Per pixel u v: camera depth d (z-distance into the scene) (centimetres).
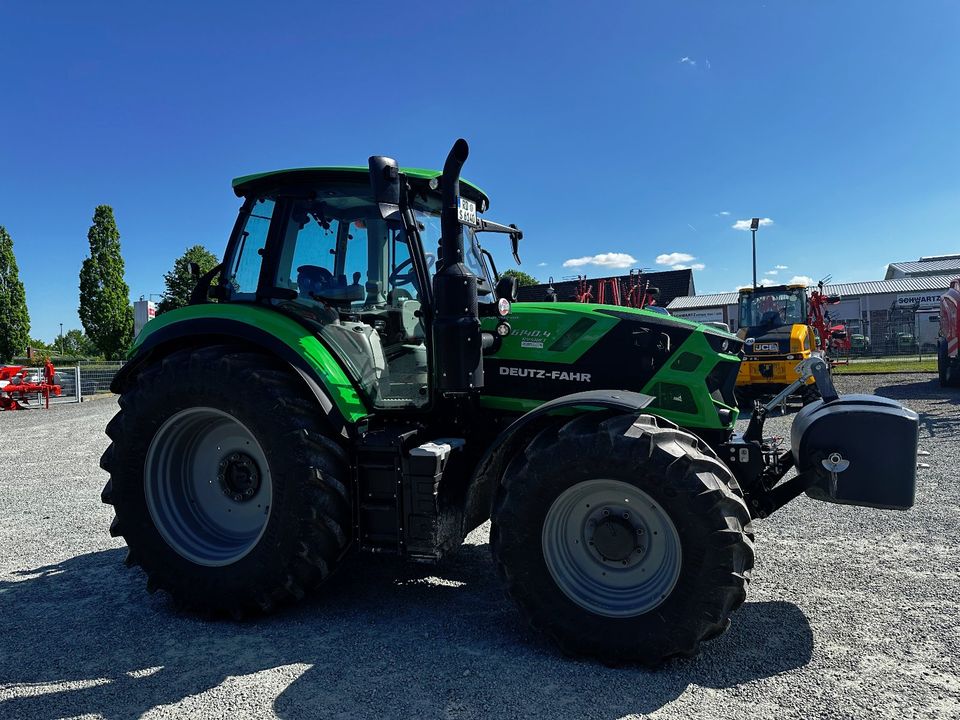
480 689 264
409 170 360
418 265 352
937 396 1266
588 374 352
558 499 291
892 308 3438
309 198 377
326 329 362
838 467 300
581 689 263
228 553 348
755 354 1177
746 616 330
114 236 4400
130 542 360
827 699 251
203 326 362
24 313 4400
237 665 290
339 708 253
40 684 276
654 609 277
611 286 1351
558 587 292
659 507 277
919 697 251
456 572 407
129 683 276
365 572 409
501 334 364
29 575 418
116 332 4369
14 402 1672
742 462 334
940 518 493
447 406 362
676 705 249
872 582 372
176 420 356
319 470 325
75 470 797
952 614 327
